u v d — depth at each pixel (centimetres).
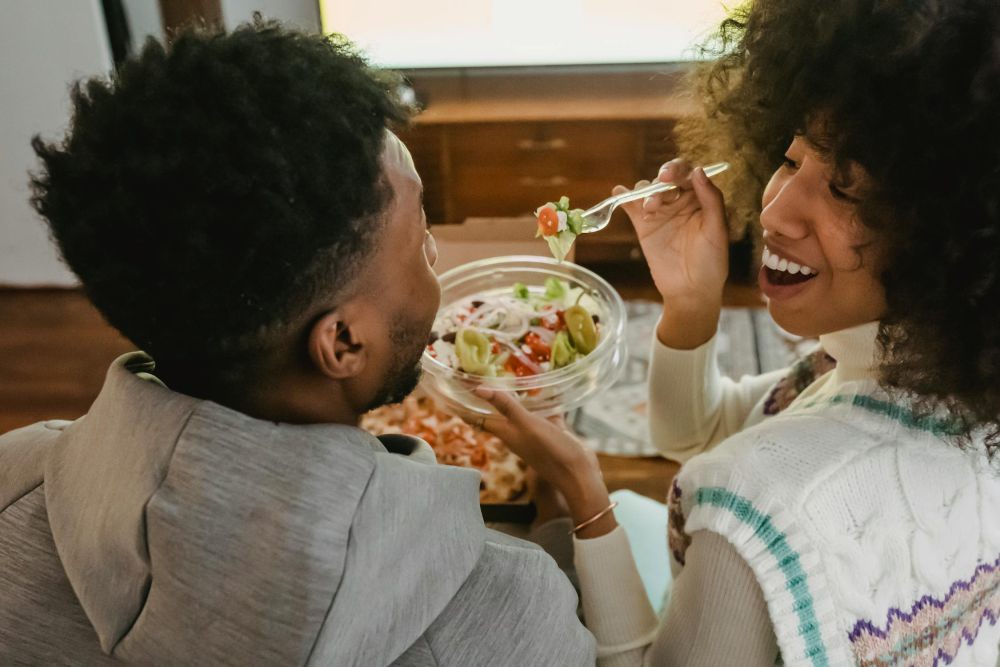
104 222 47
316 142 47
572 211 94
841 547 64
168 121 45
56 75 246
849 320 70
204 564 48
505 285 128
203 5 240
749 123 82
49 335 250
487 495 107
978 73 53
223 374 54
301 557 47
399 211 55
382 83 54
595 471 86
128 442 50
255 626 47
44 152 49
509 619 58
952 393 62
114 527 49
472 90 252
